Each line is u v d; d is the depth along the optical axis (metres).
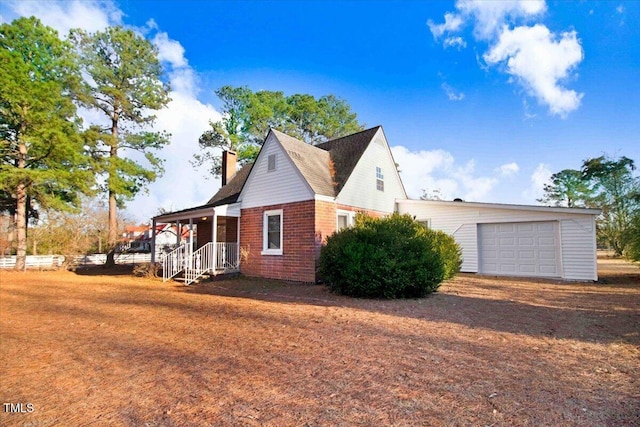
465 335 5.24
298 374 3.76
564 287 10.81
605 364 3.97
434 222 16.42
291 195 12.80
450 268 10.78
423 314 6.77
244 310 7.54
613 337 5.10
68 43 21.91
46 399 3.29
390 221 9.84
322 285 11.38
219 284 12.30
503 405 2.97
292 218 12.68
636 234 14.09
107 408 3.07
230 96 29.81
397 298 8.70
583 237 12.66
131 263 27.11
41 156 19.39
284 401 3.11
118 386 3.57
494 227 14.91
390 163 17.23
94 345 5.13
